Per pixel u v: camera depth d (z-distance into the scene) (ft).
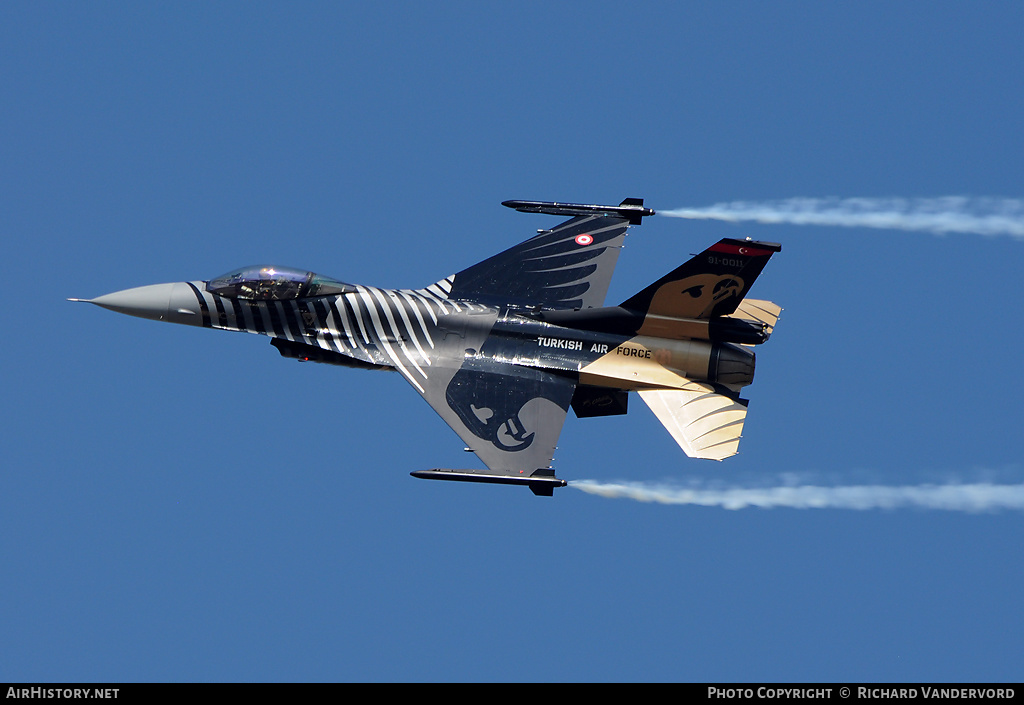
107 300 353.51
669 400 343.26
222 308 353.92
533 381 346.95
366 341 352.69
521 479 326.65
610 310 349.00
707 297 341.41
